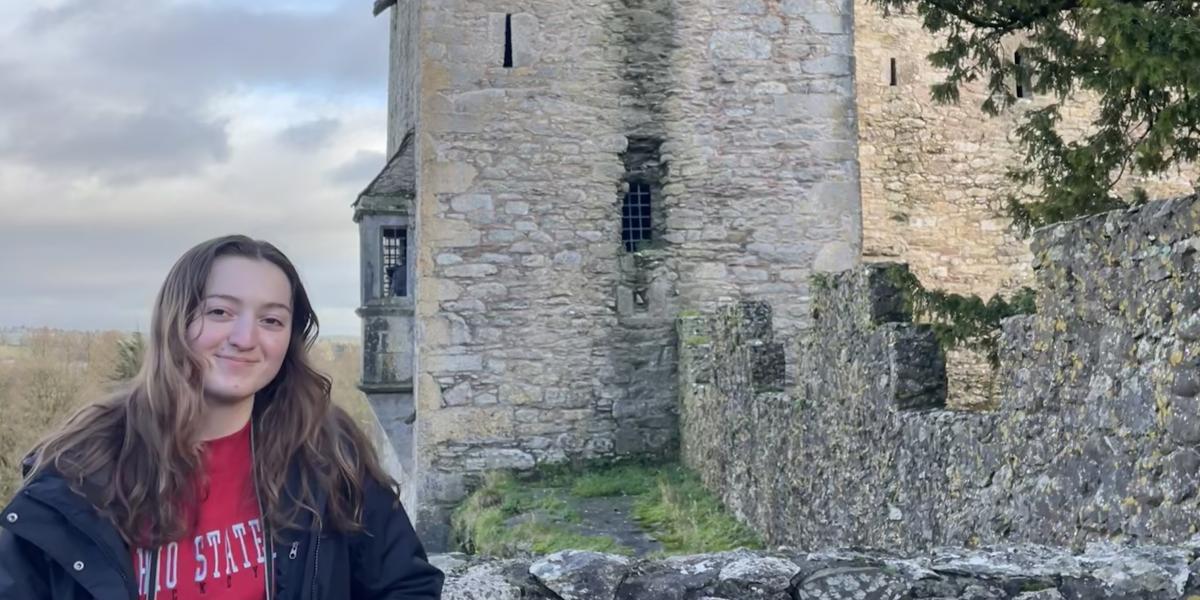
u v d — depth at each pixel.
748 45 12.80
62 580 2.04
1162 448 4.03
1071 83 7.61
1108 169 6.96
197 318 2.26
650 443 12.29
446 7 12.27
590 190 12.43
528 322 12.19
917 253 15.44
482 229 12.18
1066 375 4.73
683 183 12.63
